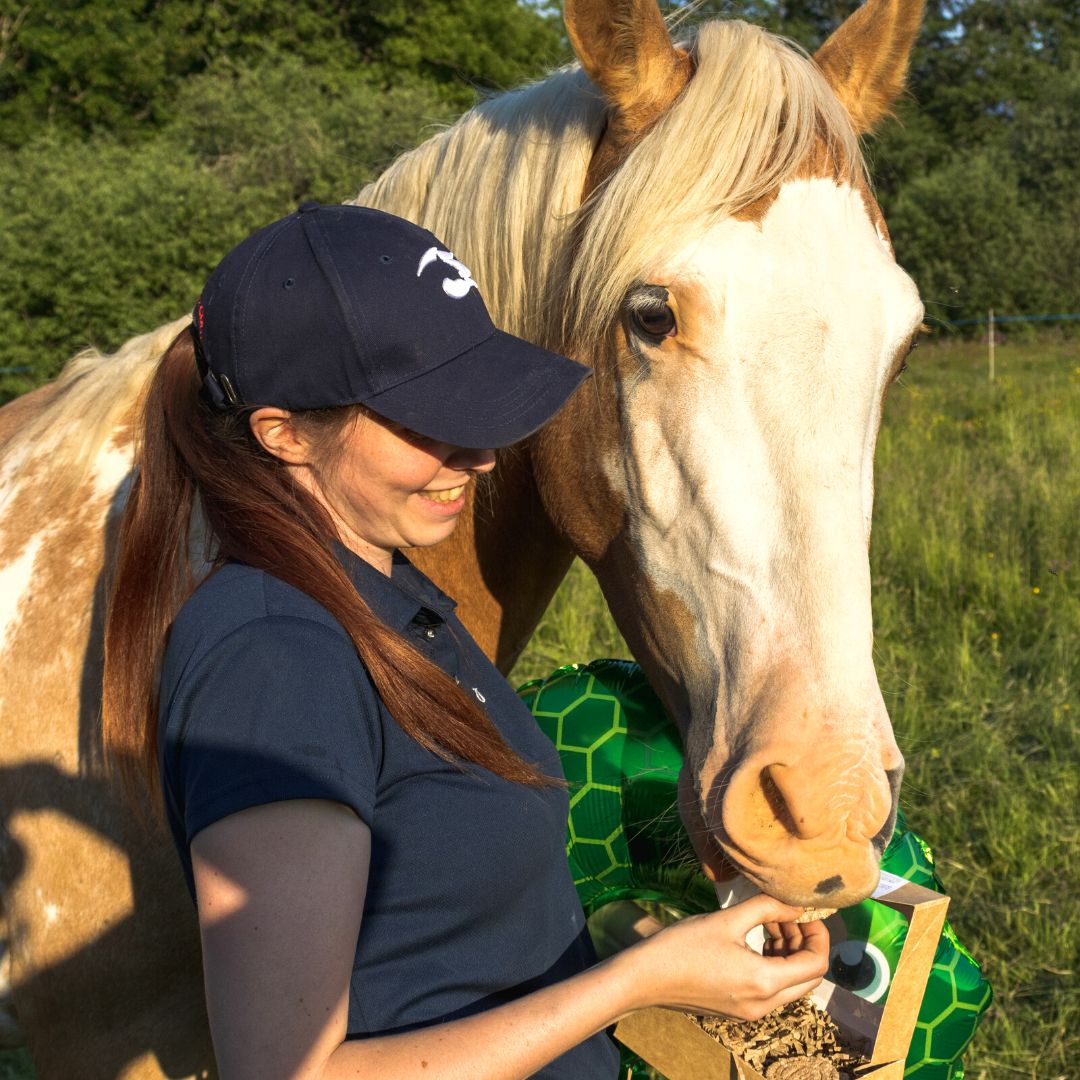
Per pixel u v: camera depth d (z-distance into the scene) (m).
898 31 1.52
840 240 1.24
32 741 1.39
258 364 0.93
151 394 1.08
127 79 16.83
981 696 3.83
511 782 1.02
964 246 18.56
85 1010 1.38
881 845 1.09
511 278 1.51
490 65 18.19
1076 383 9.88
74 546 1.47
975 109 25.50
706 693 1.25
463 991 1.00
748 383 1.21
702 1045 1.15
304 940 0.81
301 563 0.94
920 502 5.72
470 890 0.98
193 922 1.33
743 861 1.10
